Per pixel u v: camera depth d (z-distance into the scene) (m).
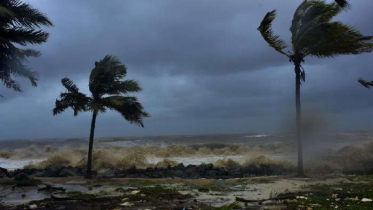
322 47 14.78
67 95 15.10
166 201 9.47
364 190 10.47
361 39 14.00
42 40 14.12
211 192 11.23
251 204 8.84
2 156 34.47
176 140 64.00
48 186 12.03
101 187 12.70
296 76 15.47
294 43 15.09
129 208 8.40
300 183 13.11
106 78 15.97
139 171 20.20
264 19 13.95
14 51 13.71
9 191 11.59
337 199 9.10
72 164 27.19
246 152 34.56
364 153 23.64
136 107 16.41
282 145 35.47
